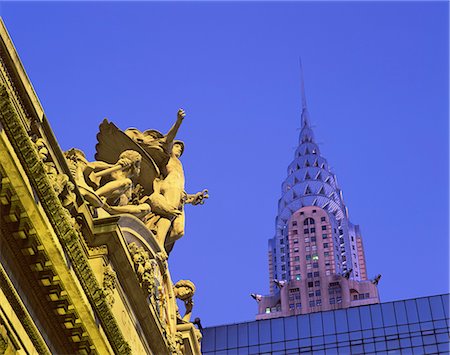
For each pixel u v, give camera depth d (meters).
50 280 45.31
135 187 62.16
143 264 54.88
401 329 142.75
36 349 44.25
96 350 47.44
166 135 65.31
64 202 48.38
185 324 63.22
